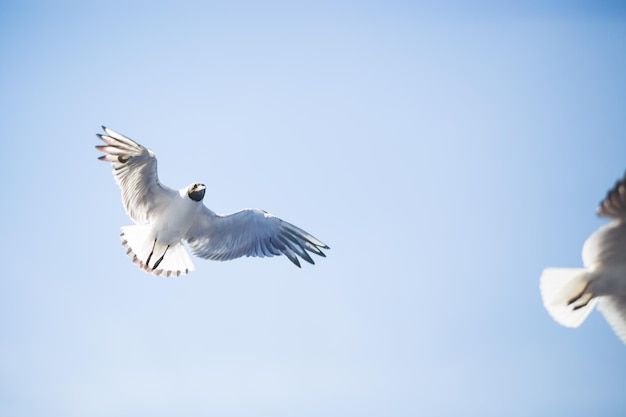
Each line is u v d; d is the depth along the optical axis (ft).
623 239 33.94
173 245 49.96
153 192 48.14
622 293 35.55
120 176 46.70
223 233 50.14
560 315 36.73
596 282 35.32
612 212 32.94
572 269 35.76
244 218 49.88
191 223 49.01
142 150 45.29
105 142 44.98
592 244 34.71
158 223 48.44
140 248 49.32
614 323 37.50
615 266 34.91
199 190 47.93
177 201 48.08
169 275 49.96
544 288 36.65
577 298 35.86
